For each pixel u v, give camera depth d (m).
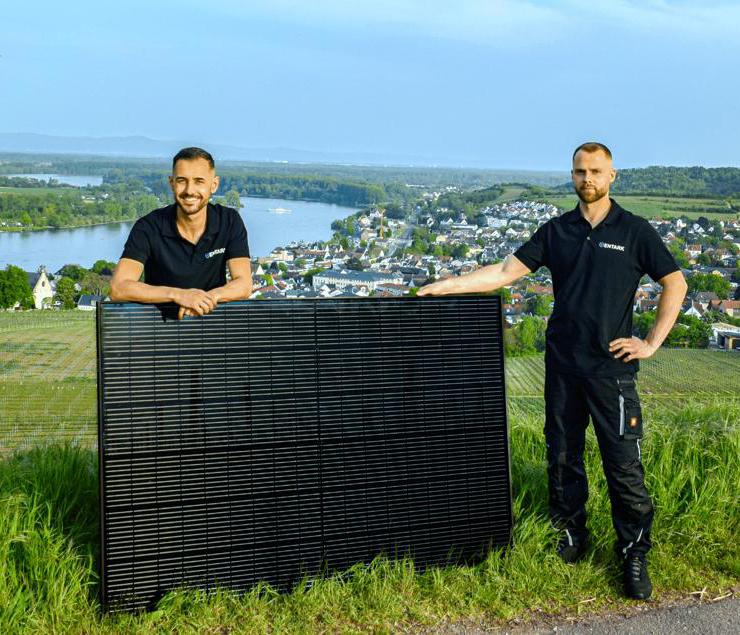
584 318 3.39
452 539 3.54
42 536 3.29
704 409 5.51
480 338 3.59
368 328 3.38
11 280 99.81
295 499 3.26
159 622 2.99
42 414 37.84
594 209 3.48
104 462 2.99
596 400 3.41
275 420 3.22
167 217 3.36
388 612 3.14
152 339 3.05
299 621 3.06
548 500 3.99
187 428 3.09
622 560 3.54
